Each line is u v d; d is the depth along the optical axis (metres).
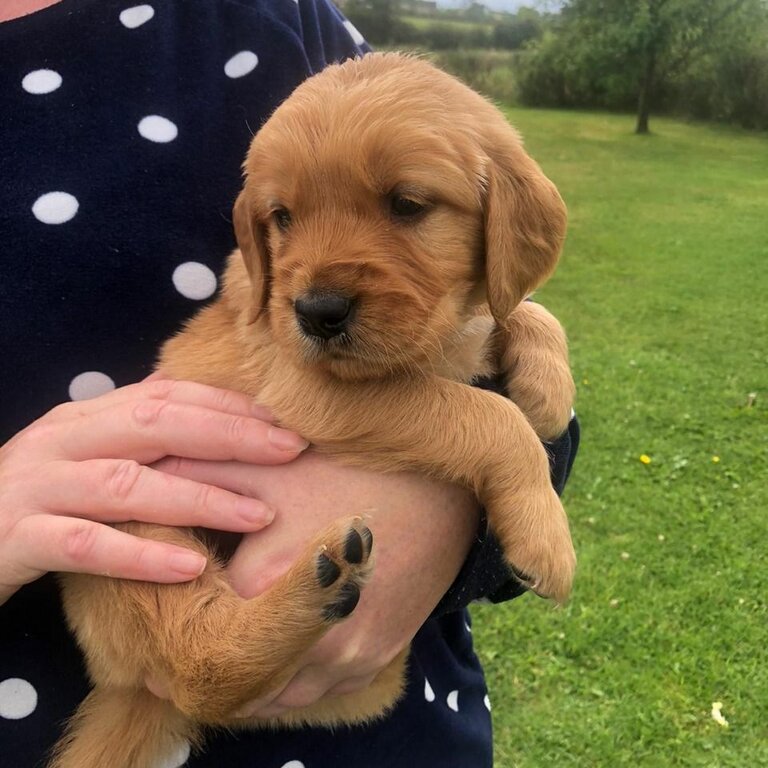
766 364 1.29
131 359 0.30
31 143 0.30
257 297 0.31
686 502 0.93
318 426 0.29
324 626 0.25
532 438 0.30
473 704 0.36
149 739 0.28
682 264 1.85
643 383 1.21
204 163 0.31
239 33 0.33
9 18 0.32
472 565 0.30
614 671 0.71
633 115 5.11
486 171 0.30
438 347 0.30
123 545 0.25
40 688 0.27
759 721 0.67
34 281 0.29
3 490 0.26
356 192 0.29
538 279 0.33
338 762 0.30
